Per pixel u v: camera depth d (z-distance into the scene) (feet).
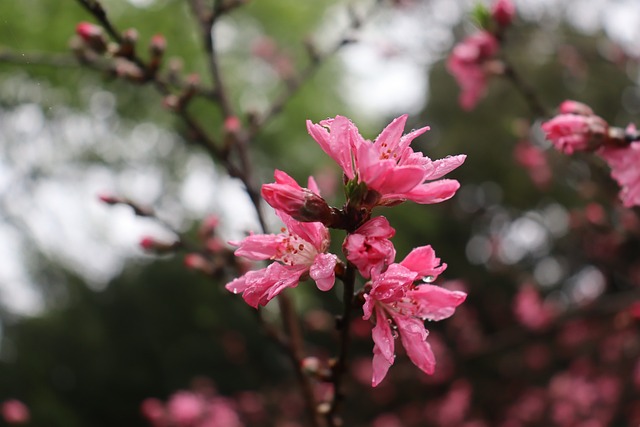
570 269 38.29
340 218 4.59
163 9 19.70
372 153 4.39
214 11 11.11
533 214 39.73
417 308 4.97
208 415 19.83
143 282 35.14
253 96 25.22
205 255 10.23
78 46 10.59
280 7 25.81
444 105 47.34
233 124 9.89
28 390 33.55
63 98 21.30
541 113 12.32
